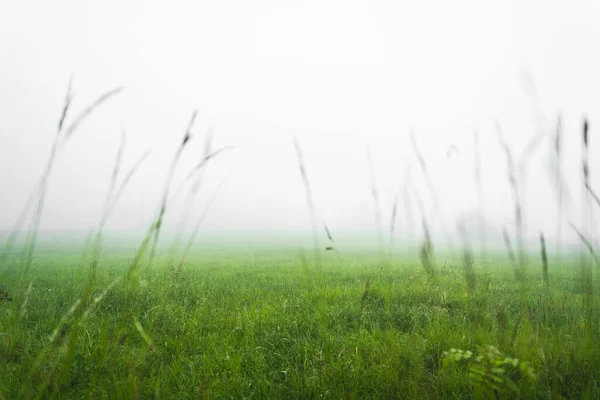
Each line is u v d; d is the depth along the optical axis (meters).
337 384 2.68
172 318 4.34
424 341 3.36
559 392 2.37
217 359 3.20
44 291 5.68
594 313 2.77
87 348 2.95
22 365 2.68
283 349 3.53
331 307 4.70
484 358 2.38
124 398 2.34
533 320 3.39
